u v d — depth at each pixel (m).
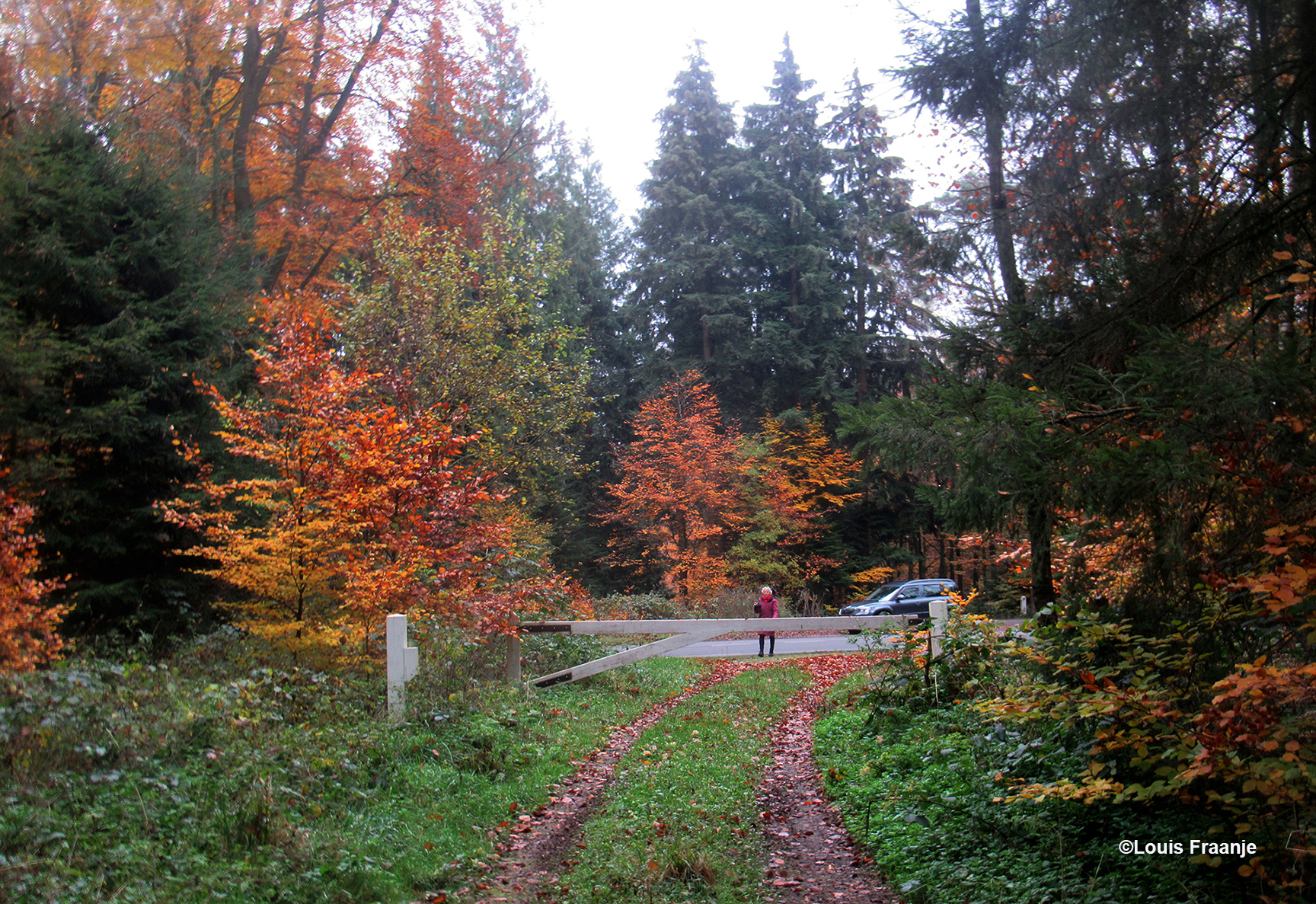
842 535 38.34
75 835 5.11
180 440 11.32
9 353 9.94
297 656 9.59
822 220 42.25
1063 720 5.40
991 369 8.36
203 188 14.34
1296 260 5.91
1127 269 6.91
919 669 9.93
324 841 5.62
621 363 43.53
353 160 21.75
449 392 16.91
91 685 7.06
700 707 11.75
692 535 31.48
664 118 42.69
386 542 10.14
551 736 9.11
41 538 8.34
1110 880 4.89
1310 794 4.34
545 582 12.48
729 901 5.36
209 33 17.92
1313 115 6.35
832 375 37.53
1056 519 7.54
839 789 7.72
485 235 19.97
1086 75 7.72
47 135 11.84
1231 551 5.25
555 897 5.45
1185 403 5.02
